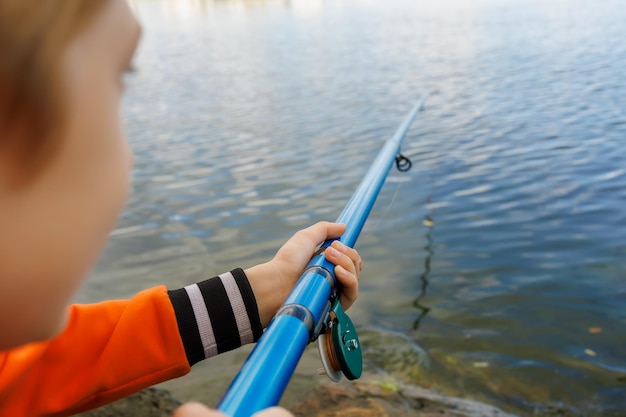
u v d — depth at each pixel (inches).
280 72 561.3
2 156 12.1
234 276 33.3
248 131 323.6
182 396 99.7
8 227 12.4
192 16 1581.0
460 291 135.2
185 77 574.9
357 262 37.2
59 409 28.2
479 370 105.8
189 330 31.5
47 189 12.6
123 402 95.7
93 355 29.5
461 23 871.1
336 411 91.7
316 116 350.6
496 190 199.2
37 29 11.4
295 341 25.9
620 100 325.1
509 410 95.3
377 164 60.6
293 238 36.9
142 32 14.5
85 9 12.7
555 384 101.8
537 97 352.5
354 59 609.3
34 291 13.0
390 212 183.9
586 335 116.0
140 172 252.8
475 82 423.2
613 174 206.8
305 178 229.0
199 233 180.1
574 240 157.5
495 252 153.8
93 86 12.9
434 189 203.3
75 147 12.7
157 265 159.0
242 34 1012.5
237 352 114.8
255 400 22.0
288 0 1993.1
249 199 208.5
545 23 770.2
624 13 809.5
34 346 24.4
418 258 152.5
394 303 131.0
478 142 262.8
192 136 320.8
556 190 195.8
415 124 308.7
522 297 131.0
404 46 677.3
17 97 11.6
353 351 32.2
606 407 96.0
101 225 13.6
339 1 1777.8
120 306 31.4
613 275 138.5
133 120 378.0
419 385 101.2
